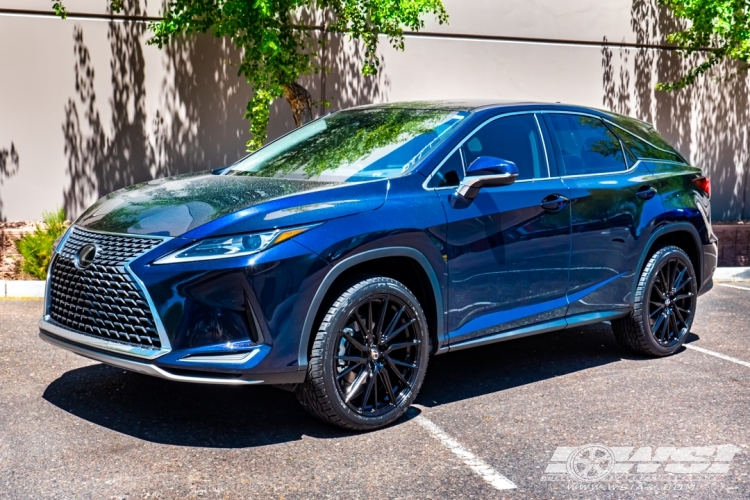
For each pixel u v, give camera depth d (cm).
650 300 618
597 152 594
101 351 440
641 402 519
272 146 591
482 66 1107
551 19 1127
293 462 414
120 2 932
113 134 977
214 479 391
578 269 558
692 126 1234
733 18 996
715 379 571
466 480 398
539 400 521
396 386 479
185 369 416
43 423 454
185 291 412
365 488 386
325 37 1025
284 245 425
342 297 442
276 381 427
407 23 849
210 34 995
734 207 1280
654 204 607
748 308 804
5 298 755
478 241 498
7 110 946
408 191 478
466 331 501
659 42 1193
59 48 952
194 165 1008
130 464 405
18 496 366
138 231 436
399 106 582
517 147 543
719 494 388
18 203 960
